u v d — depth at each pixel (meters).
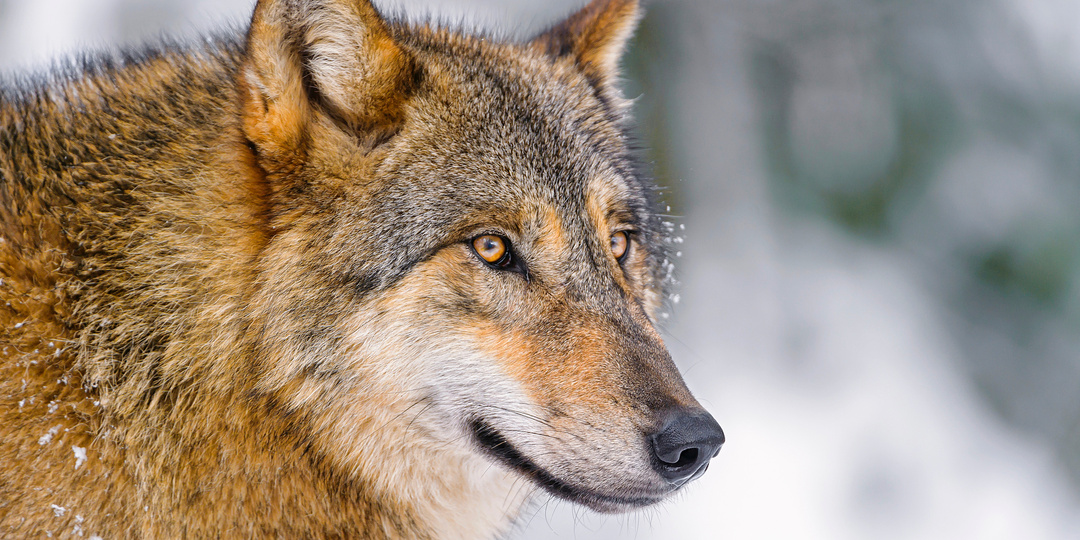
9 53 13.66
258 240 5.66
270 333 5.60
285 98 5.53
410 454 6.05
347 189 5.69
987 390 16.86
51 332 5.27
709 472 13.98
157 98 6.04
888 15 17.94
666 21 17.64
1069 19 18.17
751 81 18.27
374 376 5.71
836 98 18.25
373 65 5.68
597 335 5.91
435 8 14.49
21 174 5.52
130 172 5.66
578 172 6.37
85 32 14.22
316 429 5.73
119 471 5.31
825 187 18.12
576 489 5.77
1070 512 15.42
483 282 5.83
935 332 17.23
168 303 5.51
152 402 5.46
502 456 5.97
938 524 14.81
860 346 16.81
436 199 5.76
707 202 17.56
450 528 6.55
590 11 7.89
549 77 6.96
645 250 7.57
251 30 5.33
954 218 17.86
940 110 17.94
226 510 5.64
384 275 5.64
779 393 16.16
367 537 6.13
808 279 17.45
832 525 13.81
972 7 18.03
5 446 5.04
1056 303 17.33
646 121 17.39
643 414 5.62
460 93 6.11
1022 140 17.91
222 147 5.75
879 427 15.85
